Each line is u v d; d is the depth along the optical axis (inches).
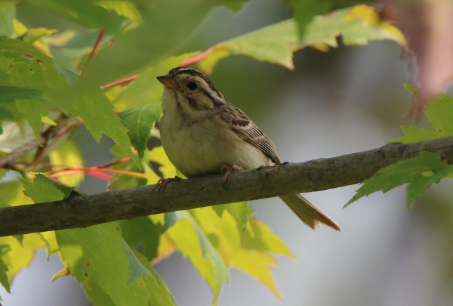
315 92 679.1
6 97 197.8
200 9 98.0
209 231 376.8
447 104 243.3
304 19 114.8
